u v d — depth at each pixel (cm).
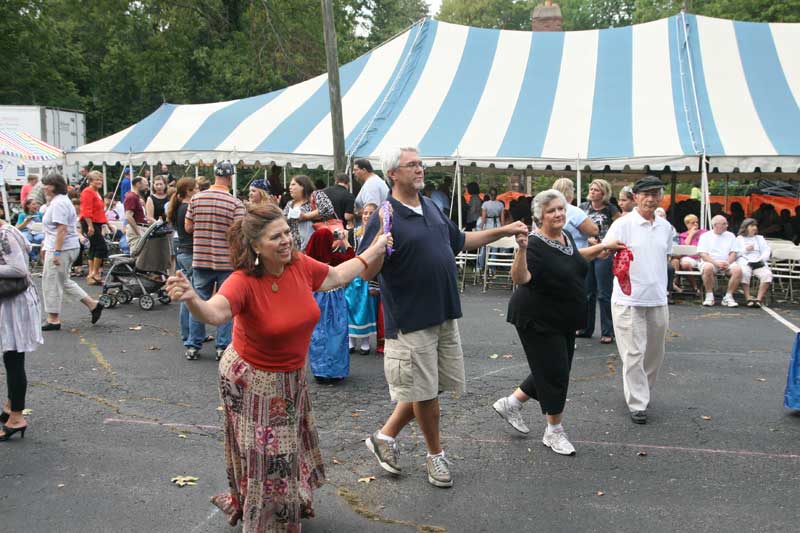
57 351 744
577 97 1348
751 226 1090
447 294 414
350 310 748
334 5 3228
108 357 723
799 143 1164
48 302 842
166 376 656
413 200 420
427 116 1349
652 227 541
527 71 1433
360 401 591
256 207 326
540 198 459
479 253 1312
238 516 359
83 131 2462
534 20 2484
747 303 1084
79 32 3531
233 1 3078
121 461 457
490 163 1226
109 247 1396
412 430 523
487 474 445
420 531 372
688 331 889
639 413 543
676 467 459
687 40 1394
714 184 2519
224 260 687
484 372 691
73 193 1587
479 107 1356
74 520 378
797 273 1188
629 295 532
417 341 409
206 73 3188
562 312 461
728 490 425
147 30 3180
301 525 374
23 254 477
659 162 1164
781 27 1443
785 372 695
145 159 1455
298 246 772
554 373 469
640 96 1318
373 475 443
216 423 532
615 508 401
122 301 1012
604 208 845
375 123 1354
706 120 1238
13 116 2231
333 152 1294
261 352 331
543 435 516
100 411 555
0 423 510
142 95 3450
